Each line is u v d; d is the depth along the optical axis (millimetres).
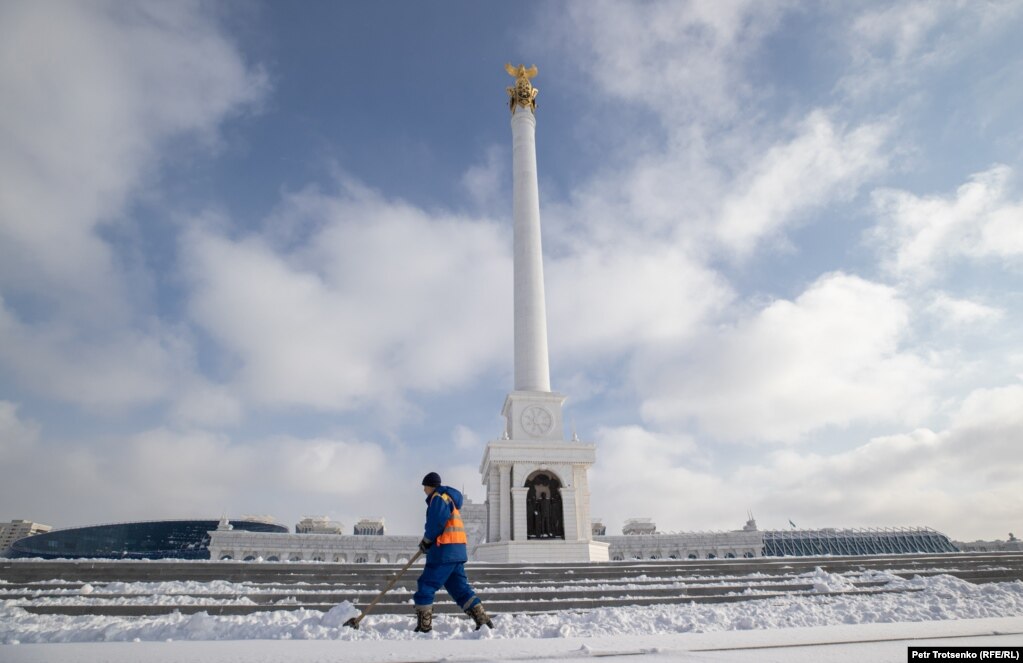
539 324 41469
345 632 9859
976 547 59969
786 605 14695
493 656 6855
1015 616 12883
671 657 6715
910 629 9266
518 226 44281
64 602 13586
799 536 67938
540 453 36906
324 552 64625
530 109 49125
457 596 10164
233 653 7387
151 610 13211
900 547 67000
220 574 17828
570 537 35188
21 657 7129
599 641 8367
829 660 6375
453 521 10172
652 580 19406
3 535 131250
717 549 65688
